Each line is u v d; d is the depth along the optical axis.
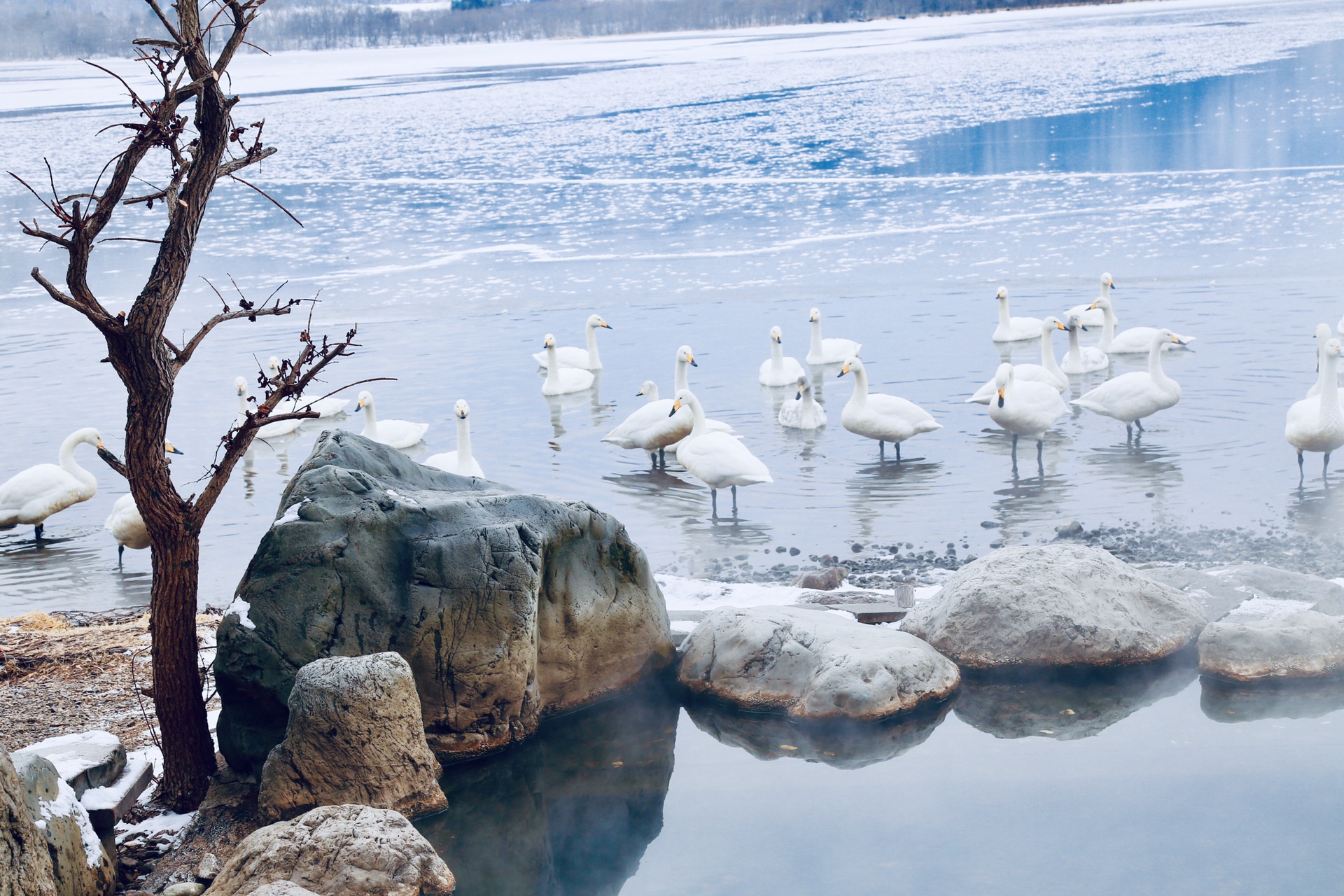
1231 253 33.41
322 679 9.19
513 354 27.69
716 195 50.69
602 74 127.75
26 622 13.67
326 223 48.53
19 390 25.52
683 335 28.81
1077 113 70.50
